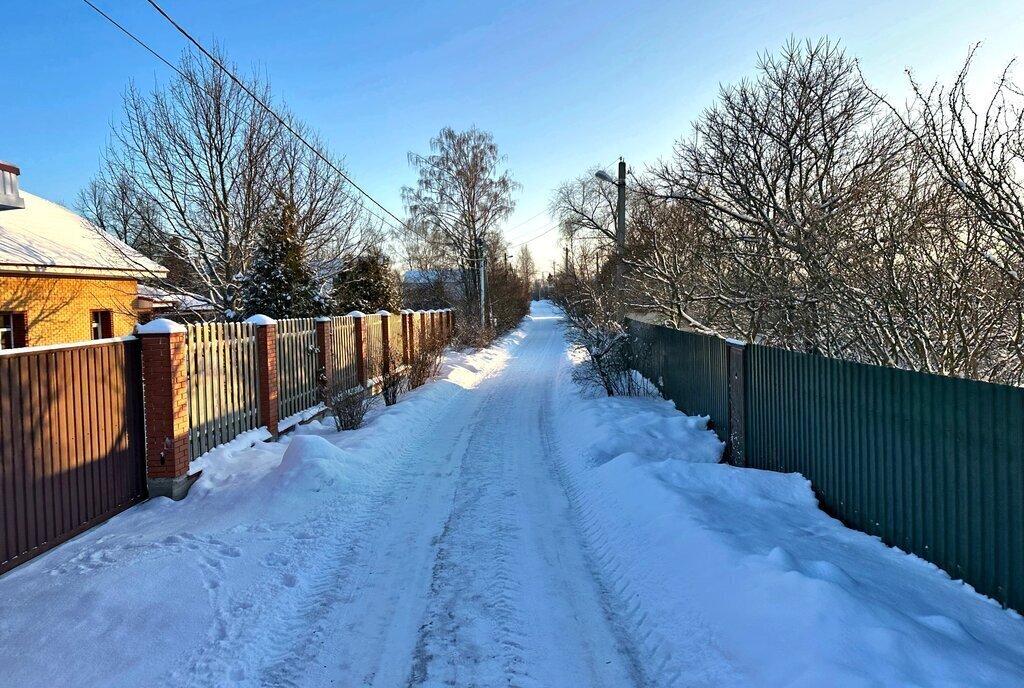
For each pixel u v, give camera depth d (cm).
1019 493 328
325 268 1934
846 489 504
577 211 3017
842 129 947
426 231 3469
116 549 473
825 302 748
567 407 1145
